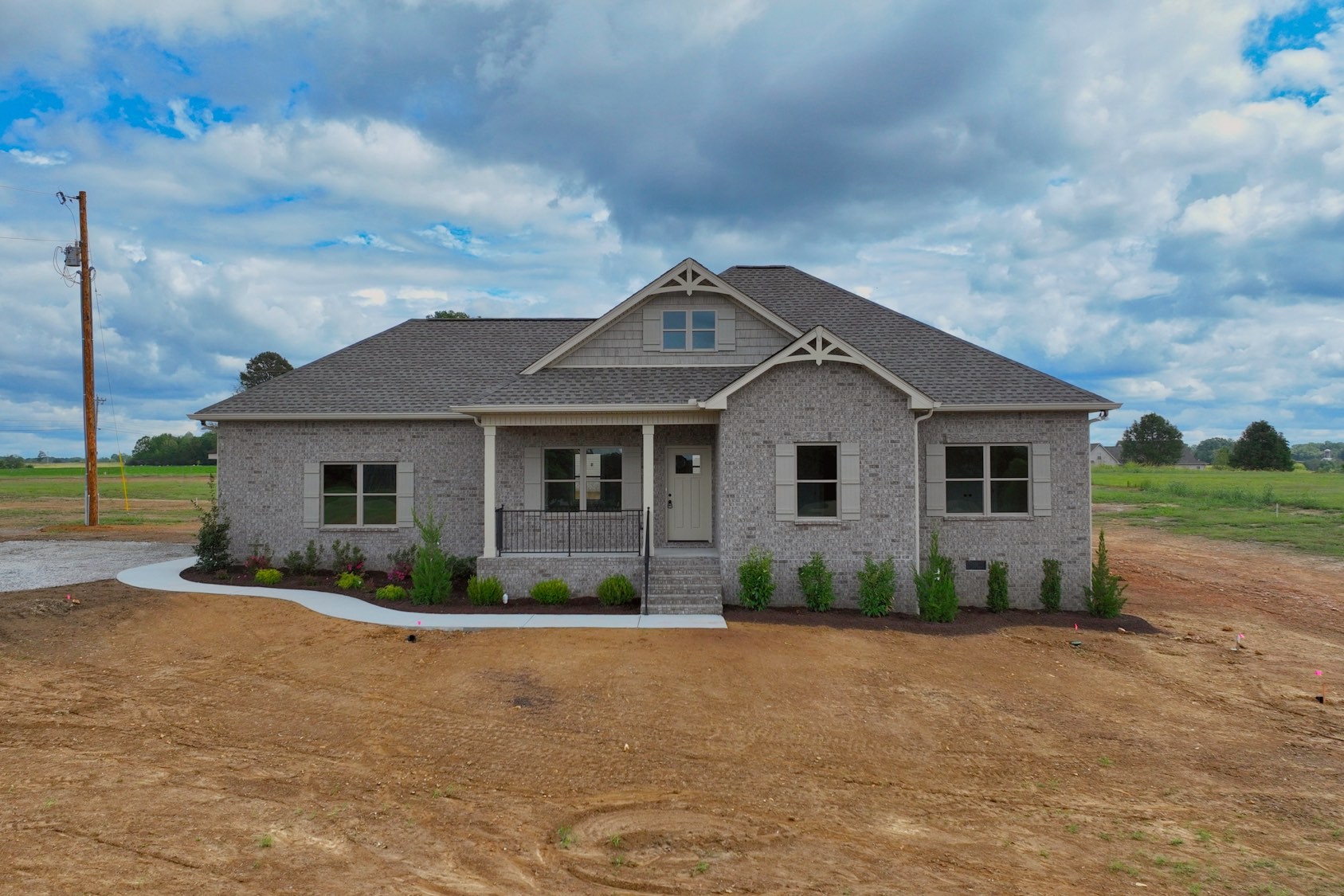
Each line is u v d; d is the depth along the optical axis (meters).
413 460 18.16
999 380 16.72
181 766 8.15
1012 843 6.94
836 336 15.14
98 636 12.34
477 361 20.31
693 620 13.95
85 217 29.08
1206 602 17.89
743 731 9.34
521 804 7.49
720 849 6.70
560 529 17.62
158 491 51.72
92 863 6.15
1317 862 6.70
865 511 15.33
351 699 10.16
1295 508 39.69
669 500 17.86
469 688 10.54
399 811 7.28
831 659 11.91
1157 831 7.22
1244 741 9.50
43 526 29.11
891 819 7.36
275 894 5.77
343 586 16.31
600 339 17.81
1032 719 10.01
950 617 14.42
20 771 7.89
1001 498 16.28
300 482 18.20
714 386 16.45
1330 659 13.08
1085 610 15.91
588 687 10.58
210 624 13.22
